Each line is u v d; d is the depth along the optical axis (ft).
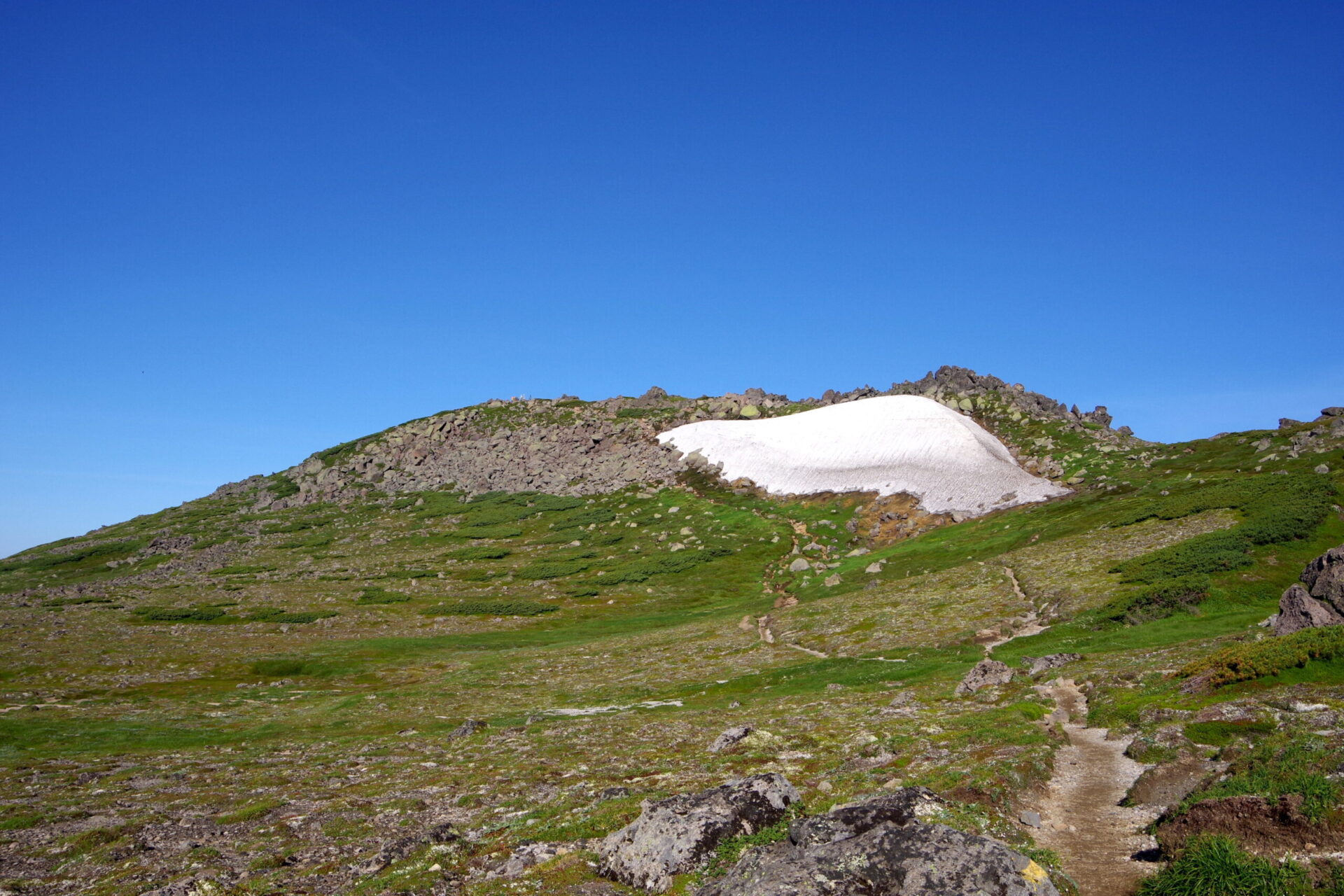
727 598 417.08
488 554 544.62
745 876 54.29
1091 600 251.19
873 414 650.02
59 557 613.52
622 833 71.77
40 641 353.10
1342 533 261.85
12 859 102.01
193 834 109.50
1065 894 58.39
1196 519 317.83
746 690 227.61
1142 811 78.89
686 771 117.91
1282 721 94.73
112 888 85.97
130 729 212.84
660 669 272.51
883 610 303.89
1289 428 481.46
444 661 320.70
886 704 172.65
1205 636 190.70
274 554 589.73
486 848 85.05
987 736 113.29
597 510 619.67
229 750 185.06
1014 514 446.60
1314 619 159.84
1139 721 116.88
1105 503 412.36
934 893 48.19
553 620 403.54
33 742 198.59
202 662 323.57
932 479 532.73
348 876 83.56
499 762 147.43
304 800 125.49
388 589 479.41
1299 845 55.83
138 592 487.61
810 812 77.71
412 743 181.57
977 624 258.98
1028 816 76.43
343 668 310.45
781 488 593.01
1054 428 596.29
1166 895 55.06
